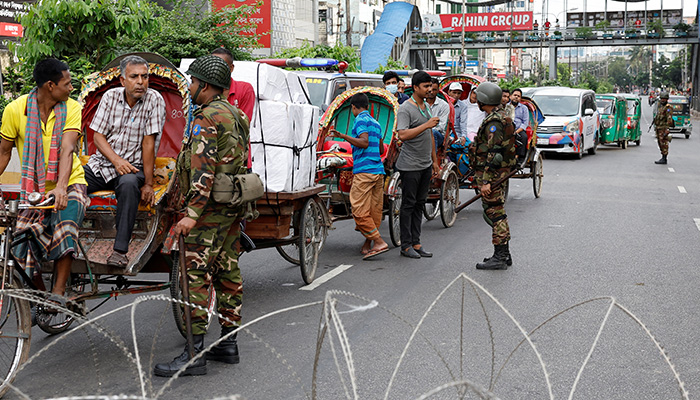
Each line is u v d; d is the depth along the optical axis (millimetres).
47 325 5617
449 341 5523
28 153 4977
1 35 15953
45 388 4590
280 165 6633
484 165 8023
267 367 4988
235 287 5105
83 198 5125
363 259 8781
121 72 5422
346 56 25922
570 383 4680
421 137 8664
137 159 5570
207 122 4750
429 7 80625
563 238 10031
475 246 9586
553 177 18156
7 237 4609
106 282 5648
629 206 13141
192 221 4734
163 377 4777
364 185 8594
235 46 18391
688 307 6504
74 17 12297
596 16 79250
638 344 5465
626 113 28859
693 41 69688
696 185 16391
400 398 4426
